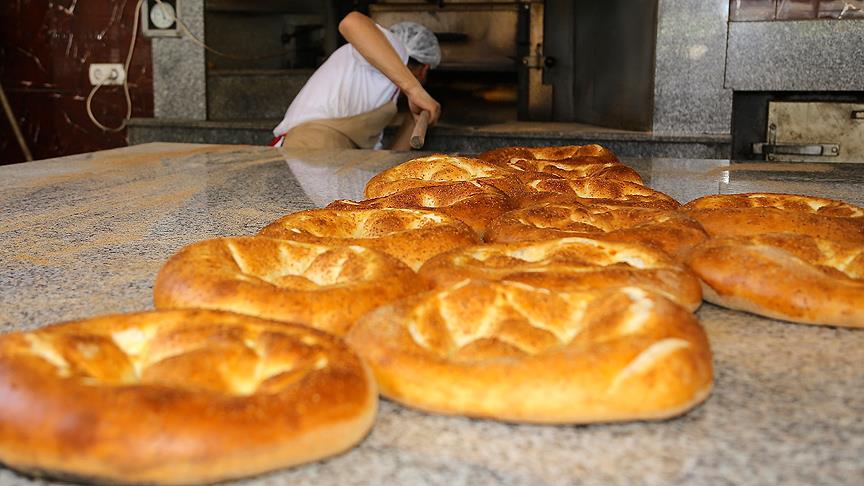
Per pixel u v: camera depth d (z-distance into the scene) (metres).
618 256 0.88
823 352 0.74
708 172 1.87
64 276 1.00
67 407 0.52
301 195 1.58
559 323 0.70
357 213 1.08
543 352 0.64
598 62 3.81
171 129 3.88
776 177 1.79
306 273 0.86
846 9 3.10
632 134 3.34
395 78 3.06
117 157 2.14
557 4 4.04
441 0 4.15
